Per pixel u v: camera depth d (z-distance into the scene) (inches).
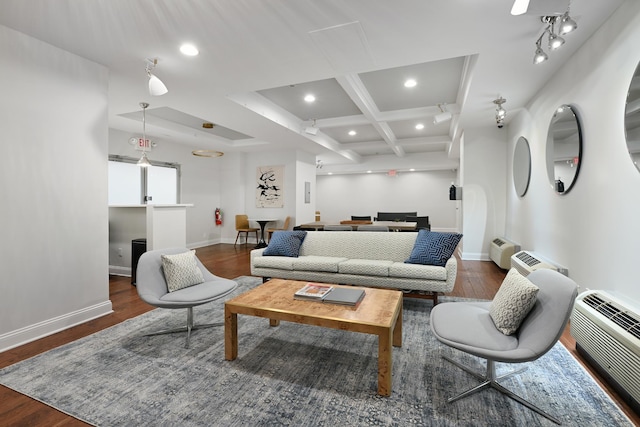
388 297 87.8
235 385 70.3
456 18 89.3
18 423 58.0
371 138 303.1
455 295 137.5
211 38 100.6
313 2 82.7
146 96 152.9
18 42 92.3
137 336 96.2
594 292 81.7
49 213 99.0
